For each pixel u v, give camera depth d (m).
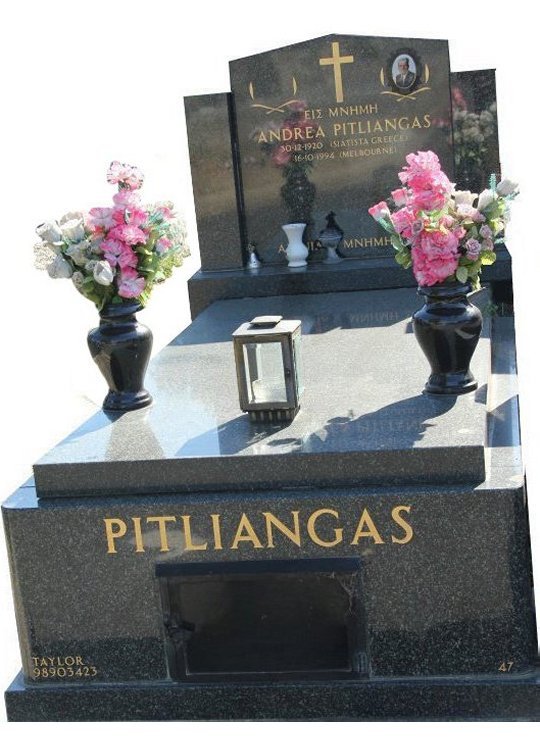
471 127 4.68
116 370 3.55
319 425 3.31
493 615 3.07
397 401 3.44
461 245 3.34
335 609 3.13
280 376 3.33
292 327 3.36
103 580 3.21
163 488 3.19
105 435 3.38
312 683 3.15
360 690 3.13
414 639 3.11
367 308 4.49
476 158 4.70
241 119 4.81
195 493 3.18
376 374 3.70
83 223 3.42
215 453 3.18
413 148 4.73
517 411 3.55
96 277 3.35
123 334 3.53
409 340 4.03
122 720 3.23
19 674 3.35
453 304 3.41
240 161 4.85
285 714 3.17
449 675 3.11
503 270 4.64
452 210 3.33
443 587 3.08
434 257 3.30
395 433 3.20
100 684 3.25
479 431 3.16
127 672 3.24
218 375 3.84
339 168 4.80
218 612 3.18
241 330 3.35
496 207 3.31
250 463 3.15
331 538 3.10
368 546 3.09
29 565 3.22
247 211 4.89
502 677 3.09
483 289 4.61
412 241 3.33
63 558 3.21
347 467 3.11
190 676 3.21
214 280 4.81
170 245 3.47
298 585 3.13
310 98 4.75
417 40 4.65
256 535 3.13
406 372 3.70
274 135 4.80
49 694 3.25
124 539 3.18
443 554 3.07
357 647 3.13
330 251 4.87
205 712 3.20
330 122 4.77
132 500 3.18
